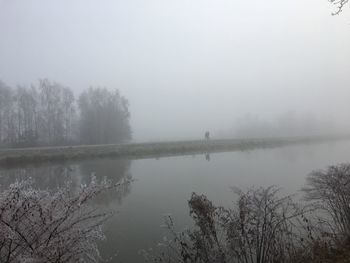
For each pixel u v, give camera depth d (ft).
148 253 28.63
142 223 37.14
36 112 159.74
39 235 14.74
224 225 21.39
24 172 77.30
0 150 103.04
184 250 22.26
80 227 16.81
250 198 22.99
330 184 26.53
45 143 154.30
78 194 16.80
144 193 52.90
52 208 15.57
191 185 58.23
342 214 25.79
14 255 14.11
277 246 21.71
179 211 41.91
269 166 79.51
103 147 116.78
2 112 153.07
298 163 84.23
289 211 32.09
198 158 105.09
